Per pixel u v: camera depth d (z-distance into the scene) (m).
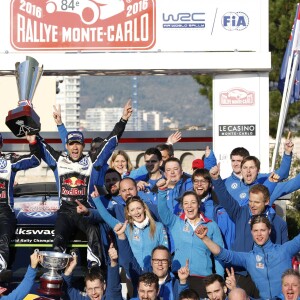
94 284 12.59
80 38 17.22
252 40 17.28
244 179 14.52
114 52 17.23
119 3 17.23
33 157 13.94
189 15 17.27
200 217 13.62
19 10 17.22
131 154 22.34
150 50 17.23
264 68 17.22
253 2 17.27
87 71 17.39
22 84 15.12
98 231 13.60
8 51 17.22
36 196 16.06
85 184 13.97
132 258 13.52
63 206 13.89
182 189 14.87
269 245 13.04
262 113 17.56
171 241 13.94
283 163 14.73
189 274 13.51
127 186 14.05
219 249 13.02
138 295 12.96
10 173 13.84
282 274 12.52
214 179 13.62
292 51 18.08
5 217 13.59
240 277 13.48
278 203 16.64
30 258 12.93
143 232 13.62
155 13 17.23
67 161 14.02
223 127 17.62
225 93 17.62
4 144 21.92
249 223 13.59
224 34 17.28
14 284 13.41
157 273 12.91
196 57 17.19
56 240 13.38
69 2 17.20
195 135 22.09
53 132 22.12
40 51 17.20
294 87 18.56
